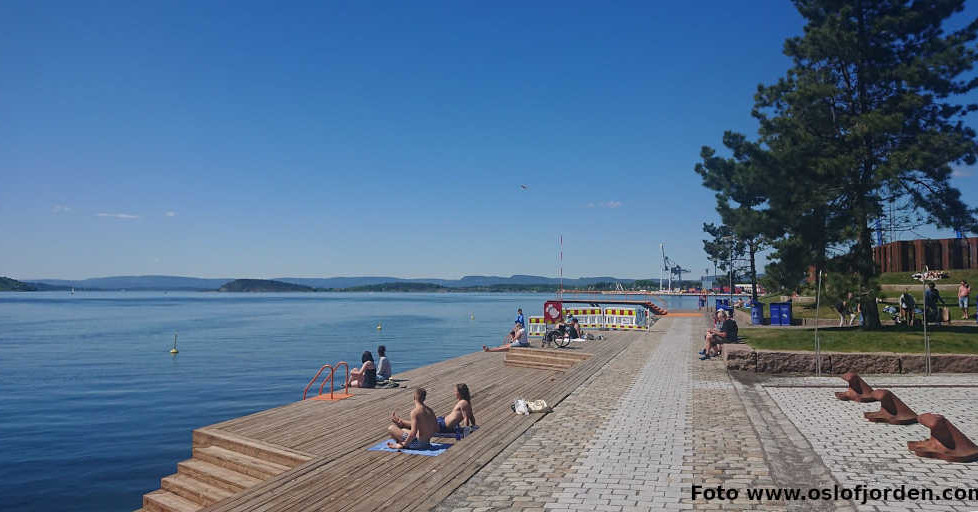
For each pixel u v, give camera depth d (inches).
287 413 545.3
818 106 845.8
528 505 270.7
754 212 926.4
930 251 1330.0
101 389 1143.0
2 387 1172.5
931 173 801.6
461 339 2236.7
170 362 1553.9
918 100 779.4
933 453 327.0
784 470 312.2
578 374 700.0
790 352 670.5
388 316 4252.0
